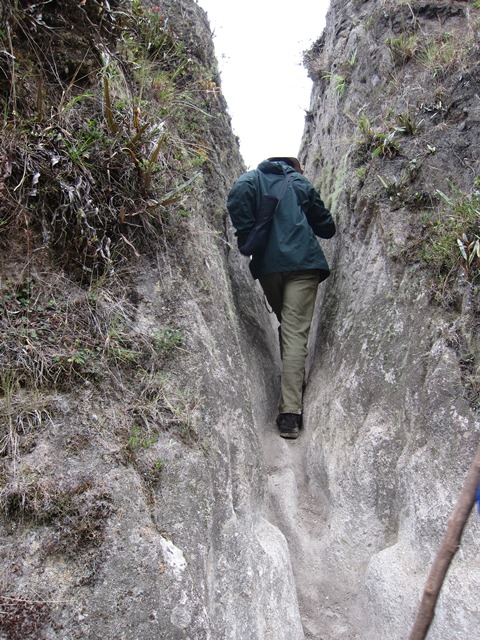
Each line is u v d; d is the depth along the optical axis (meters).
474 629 2.29
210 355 2.88
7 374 2.12
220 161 4.84
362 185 4.07
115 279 2.68
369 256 3.85
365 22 5.33
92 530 1.94
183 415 2.52
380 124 4.28
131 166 2.84
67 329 2.38
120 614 1.84
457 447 2.67
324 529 3.26
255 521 2.94
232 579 2.41
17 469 1.95
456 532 1.20
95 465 2.08
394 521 2.95
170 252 3.00
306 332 4.02
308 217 4.35
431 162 3.70
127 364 2.52
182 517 2.23
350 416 3.37
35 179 2.45
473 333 2.81
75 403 2.21
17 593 1.75
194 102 4.52
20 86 2.66
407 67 4.44
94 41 3.17
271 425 3.99
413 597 2.57
